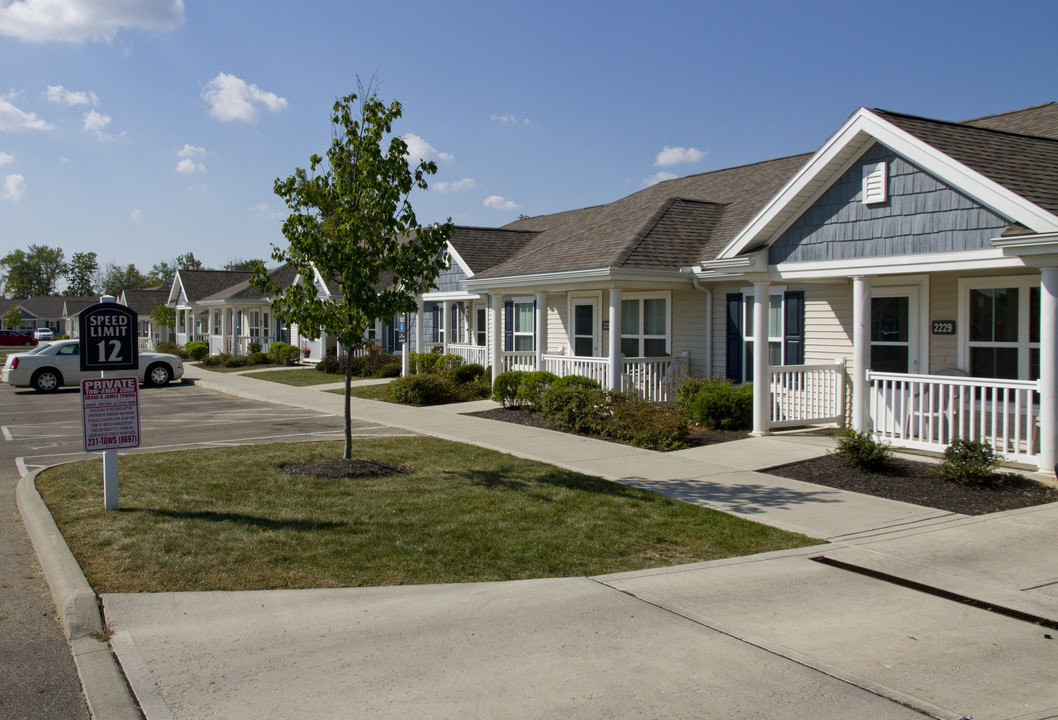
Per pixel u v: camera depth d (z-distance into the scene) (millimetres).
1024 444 10445
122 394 7660
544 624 5043
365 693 4102
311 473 9523
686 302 16062
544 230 24734
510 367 19703
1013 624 5105
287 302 9484
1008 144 10695
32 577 6074
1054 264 8734
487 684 4203
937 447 10242
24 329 98438
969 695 4109
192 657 4531
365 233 9438
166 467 9992
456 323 24625
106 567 5945
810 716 3873
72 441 13602
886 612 5305
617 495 8578
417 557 6379
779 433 12609
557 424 13789
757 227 11953
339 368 28141
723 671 4367
